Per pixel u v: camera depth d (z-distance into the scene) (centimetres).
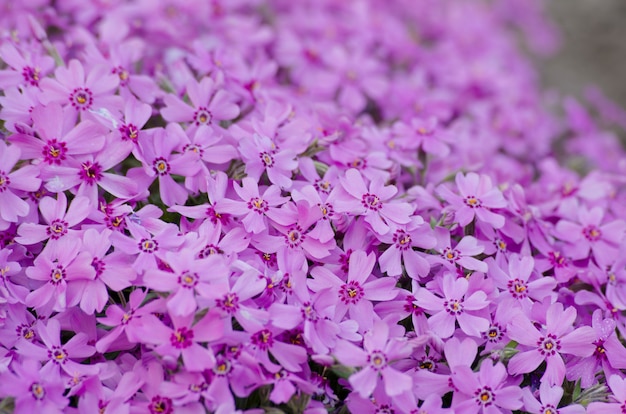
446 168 36
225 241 29
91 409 27
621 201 36
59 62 33
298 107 35
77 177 29
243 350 27
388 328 28
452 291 29
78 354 28
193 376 27
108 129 30
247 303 28
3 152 29
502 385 28
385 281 29
